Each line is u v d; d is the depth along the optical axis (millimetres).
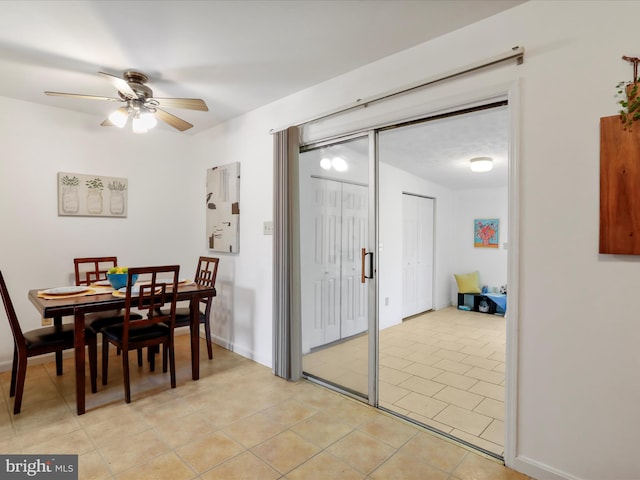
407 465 1897
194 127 3988
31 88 2891
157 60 2416
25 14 1885
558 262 1725
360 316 2869
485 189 6102
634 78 1524
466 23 1995
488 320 5172
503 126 3045
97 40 2158
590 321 1650
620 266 1576
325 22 1989
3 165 3090
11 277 3137
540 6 1760
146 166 3920
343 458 1952
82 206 3500
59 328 2703
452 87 2070
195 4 1815
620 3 1559
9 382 2873
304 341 3186
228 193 3693
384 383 2963
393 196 4738
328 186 3029
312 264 3145
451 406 2559
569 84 1684
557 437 1745
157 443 2072
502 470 1865
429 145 3660
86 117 3520
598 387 1636
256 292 3416
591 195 1638
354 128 2574
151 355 3131
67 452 1982
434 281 5883
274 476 1804
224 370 3195
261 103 3250
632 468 1565
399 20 1965
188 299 2912
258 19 1954
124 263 3785
